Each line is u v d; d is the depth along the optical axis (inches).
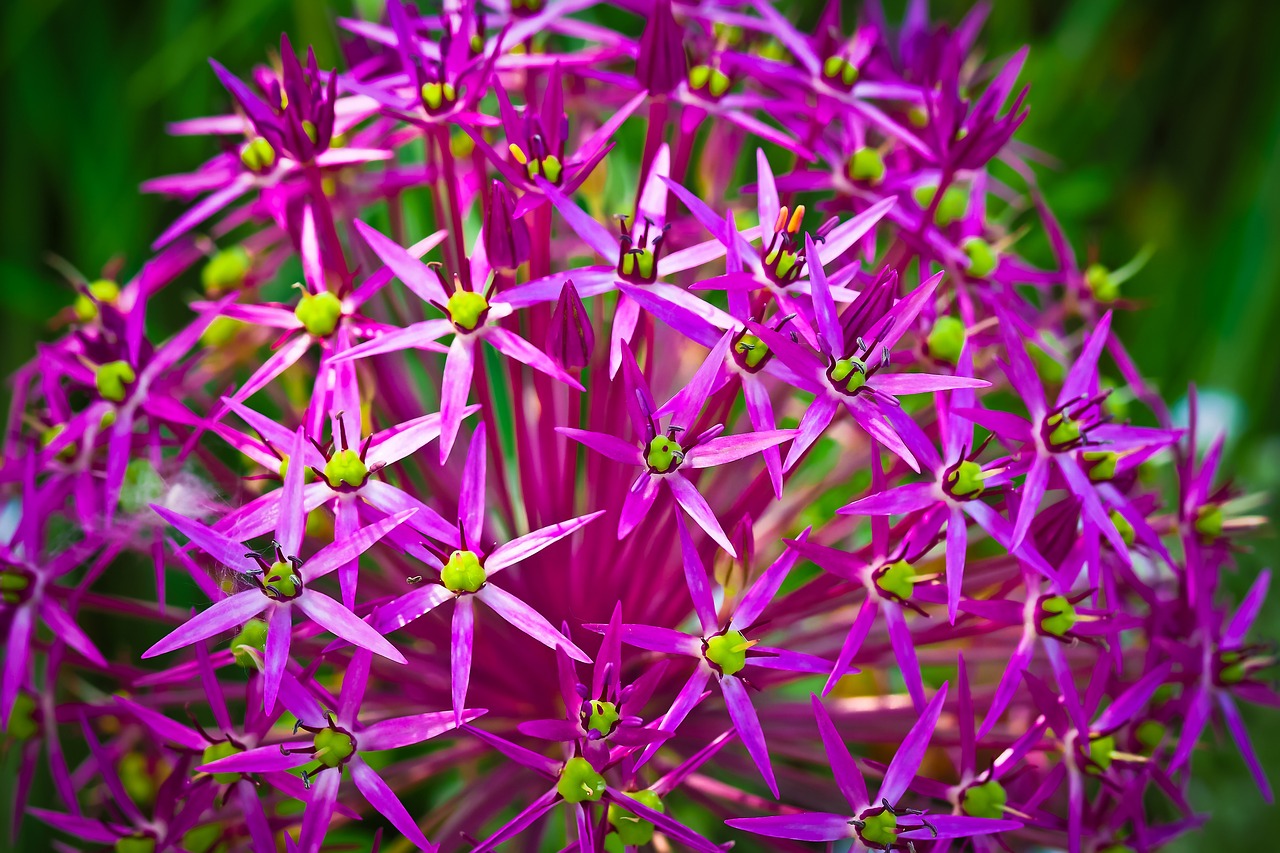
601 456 11.1
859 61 11.7
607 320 12.1
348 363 10.4
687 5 11.8
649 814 9.8
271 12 15.6
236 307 10.7
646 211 10.6
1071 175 18.0
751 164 14.7
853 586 11.0
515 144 10.6
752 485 10.8
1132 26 19.6
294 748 9.9
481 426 10.1
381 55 11.7
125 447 10.6
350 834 12.5
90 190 15.3
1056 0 19.5
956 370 11.0
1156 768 10.8
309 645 10.6
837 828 10.1
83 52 15.7
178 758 11.0
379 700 11.2
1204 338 18.3
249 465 11.7
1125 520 11.0
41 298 14.9
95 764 12.1
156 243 11.1
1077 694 10.9
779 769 11.3
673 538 11.2
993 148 10.9
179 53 15.0
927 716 10.2
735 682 10.0
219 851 10.9
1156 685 10.7
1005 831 10.4
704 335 10.2
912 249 11.1
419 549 10.0
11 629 10.7
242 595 9.8
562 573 11.3
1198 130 19.8
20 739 10.9
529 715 11.3
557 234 12.5
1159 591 11.9
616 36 11.4
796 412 13.2
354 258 11.9
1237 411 16.7
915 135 11.6
